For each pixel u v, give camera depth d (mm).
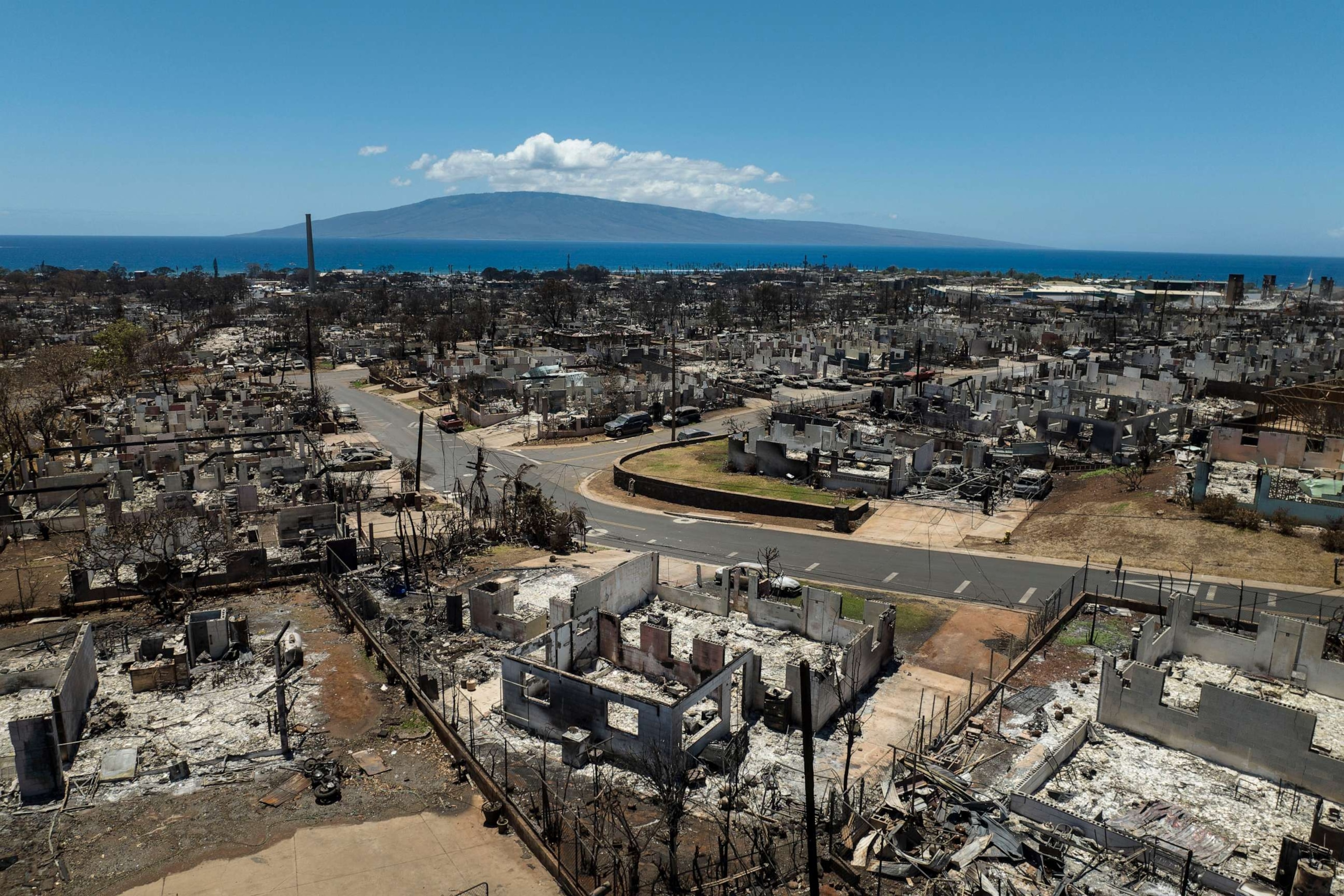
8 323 166250
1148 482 58531
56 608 41375
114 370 114188
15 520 53344
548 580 46125
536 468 74062
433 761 29391
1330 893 21062
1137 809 25562
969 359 127938
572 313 195750
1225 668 34656
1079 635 38000
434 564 47969
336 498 60062
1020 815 24984
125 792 27391
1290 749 26750
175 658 33938
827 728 30844
